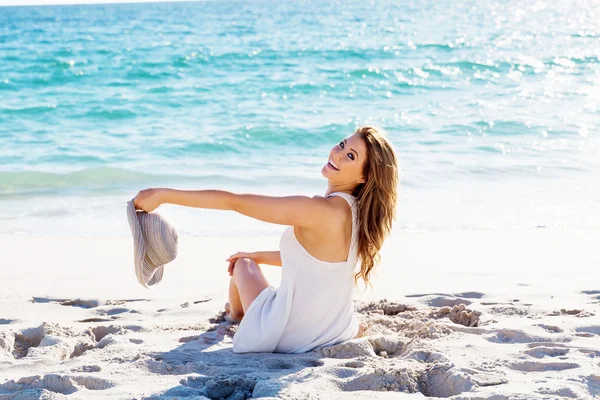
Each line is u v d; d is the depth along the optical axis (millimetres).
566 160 11305
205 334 4109
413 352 3543
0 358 3674
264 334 3662
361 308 4750
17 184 10305
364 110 16938
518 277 5754
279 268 6238
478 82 21375
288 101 18438
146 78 23016
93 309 4859
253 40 35844
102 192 9914
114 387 3064
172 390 2984
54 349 3721
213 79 22375
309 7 88312
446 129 14250
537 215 8305
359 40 34781
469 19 51594
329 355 3625
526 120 14852
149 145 13234
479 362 3330
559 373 3166
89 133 14688
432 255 6633
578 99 17625
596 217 8164
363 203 3627
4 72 24719
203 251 6938
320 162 11820
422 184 9906
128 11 99938
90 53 30500
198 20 59344
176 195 3377
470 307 4633
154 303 5059
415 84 21125
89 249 7086
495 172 10586
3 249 7059
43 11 113688
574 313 4434
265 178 10625
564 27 42062
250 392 3096
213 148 12969
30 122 16031
